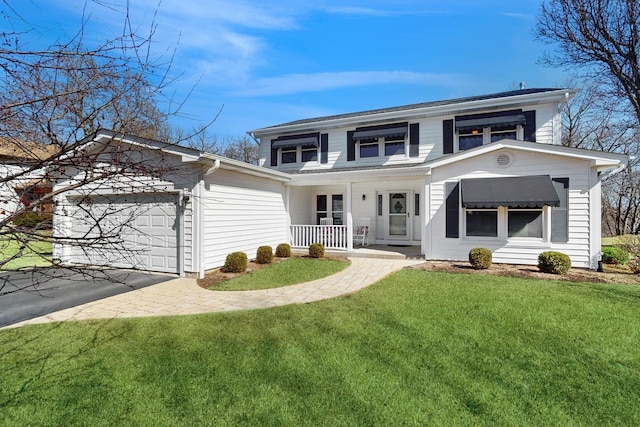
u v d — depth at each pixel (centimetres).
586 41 1703
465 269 1021
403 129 1483
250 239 1210
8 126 295
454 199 1159
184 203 961
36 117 302
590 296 708
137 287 838
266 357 436
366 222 1608
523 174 1075
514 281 855
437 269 1028
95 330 534
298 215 1616
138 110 363
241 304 679
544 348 460
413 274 956
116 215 1068
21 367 413
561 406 333
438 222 1184
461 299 689
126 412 325
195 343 481
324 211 1720
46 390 363
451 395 350
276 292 778
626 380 380
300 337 500
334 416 317
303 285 847
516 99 1294
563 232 1036
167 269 993
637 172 2378
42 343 485
